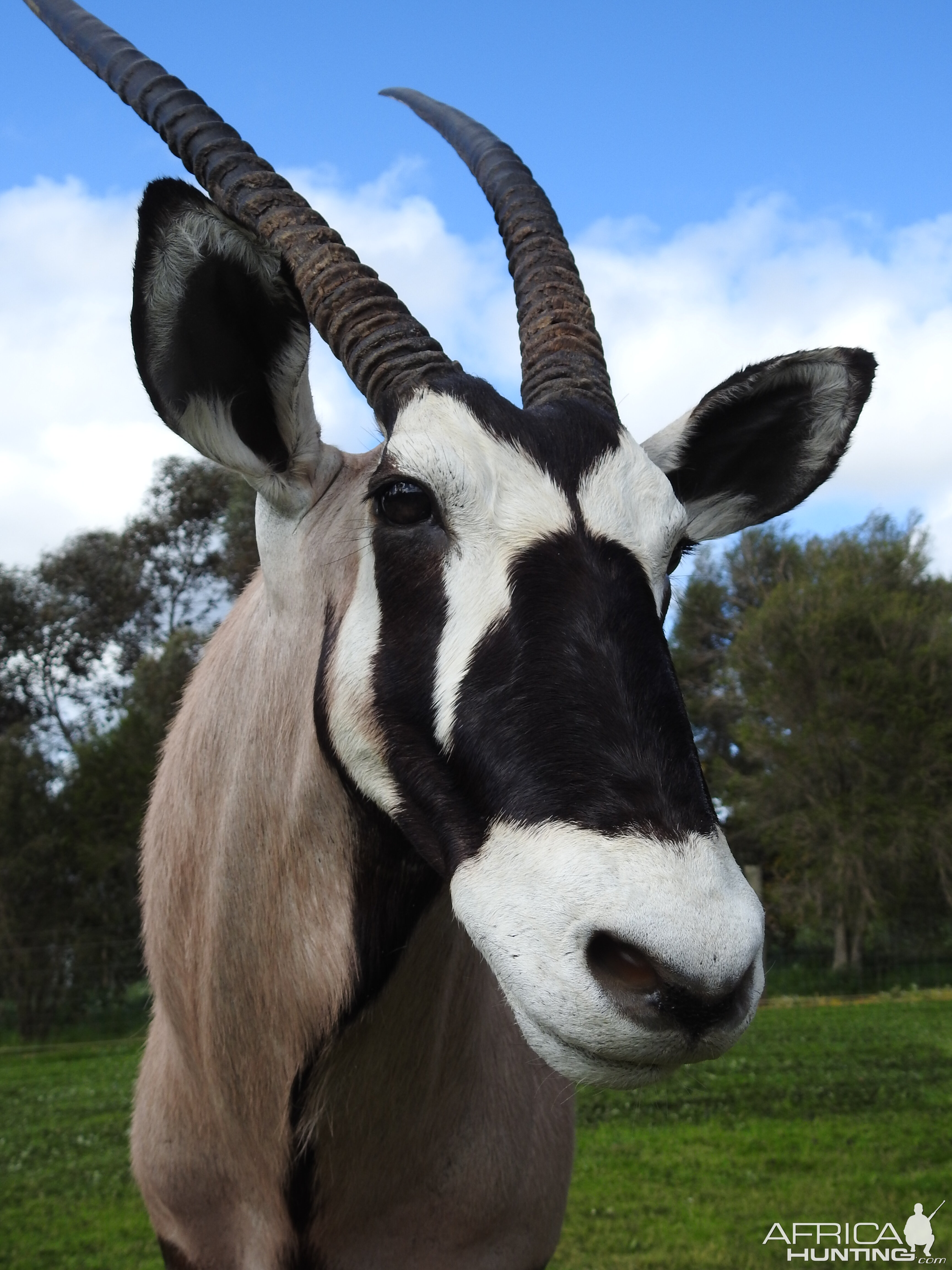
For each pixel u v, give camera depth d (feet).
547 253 8.53
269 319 8.00
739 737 96.12
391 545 6.98
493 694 6.23
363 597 7.29
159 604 128.36
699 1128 24.13
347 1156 7.93
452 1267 8.73
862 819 87.61
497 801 6.05
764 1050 36.37
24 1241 18.34
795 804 93.35
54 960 73.15
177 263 7.32
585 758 5.81
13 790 82.94
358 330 7.68
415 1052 7.89
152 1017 11.04
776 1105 26.50
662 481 7.25
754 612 98.73
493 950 5.81
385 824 7.43
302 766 7.84
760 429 9.89
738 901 5.46
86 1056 52.03
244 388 8.11
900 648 93.09
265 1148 8.12
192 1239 9.09
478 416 6.99
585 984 5.41
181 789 9.10
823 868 87.97
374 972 7.63
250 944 8.09
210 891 8.46
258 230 8.05
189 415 7.72
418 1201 8.43
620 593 6.38
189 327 7.65
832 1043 38.19
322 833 7.76
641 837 5.50
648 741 5.86
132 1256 17.51
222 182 8.19
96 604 126.52
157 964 9.28
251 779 8.20
